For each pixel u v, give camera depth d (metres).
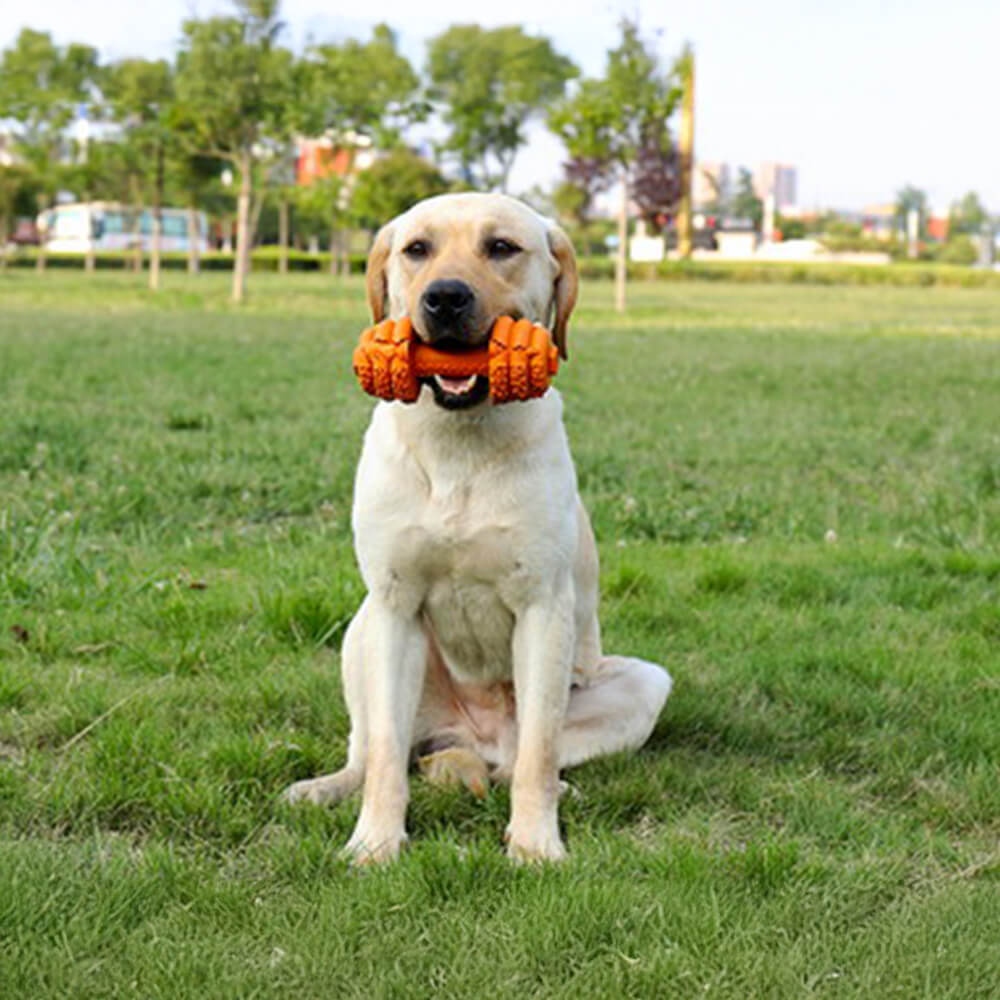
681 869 3.02
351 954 2.62
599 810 3.52
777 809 3.56
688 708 4.23
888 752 3.93
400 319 3.51
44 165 41.94
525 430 3.42
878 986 2.54
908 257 103.06
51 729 3.97
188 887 2.91
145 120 37.41
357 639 3.69
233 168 41.06
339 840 3.31
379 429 3.55
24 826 3.33
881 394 13.01
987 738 4.00
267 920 2.77
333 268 52.72
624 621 5.27
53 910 2.73
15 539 5.85
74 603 5.23
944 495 7.68
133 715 4.03
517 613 3.53
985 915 2.83
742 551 6.42
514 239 3.54
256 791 3.56
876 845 3.29
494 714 3.91
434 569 3.53
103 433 9.23
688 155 53.09
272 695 4.26
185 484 7.46
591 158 29.27
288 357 15.59
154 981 2.51
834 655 4.75
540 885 2.91
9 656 4.68
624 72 27.94
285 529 6.69
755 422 10.73
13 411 10.14
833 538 6.71
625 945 2.66
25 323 21.28
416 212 3.62
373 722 3.43
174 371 13.71
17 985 2.49
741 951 2.64
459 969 2.58
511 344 3.19
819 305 36.16
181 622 5.04
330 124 33.81
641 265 58.44
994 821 3.50
